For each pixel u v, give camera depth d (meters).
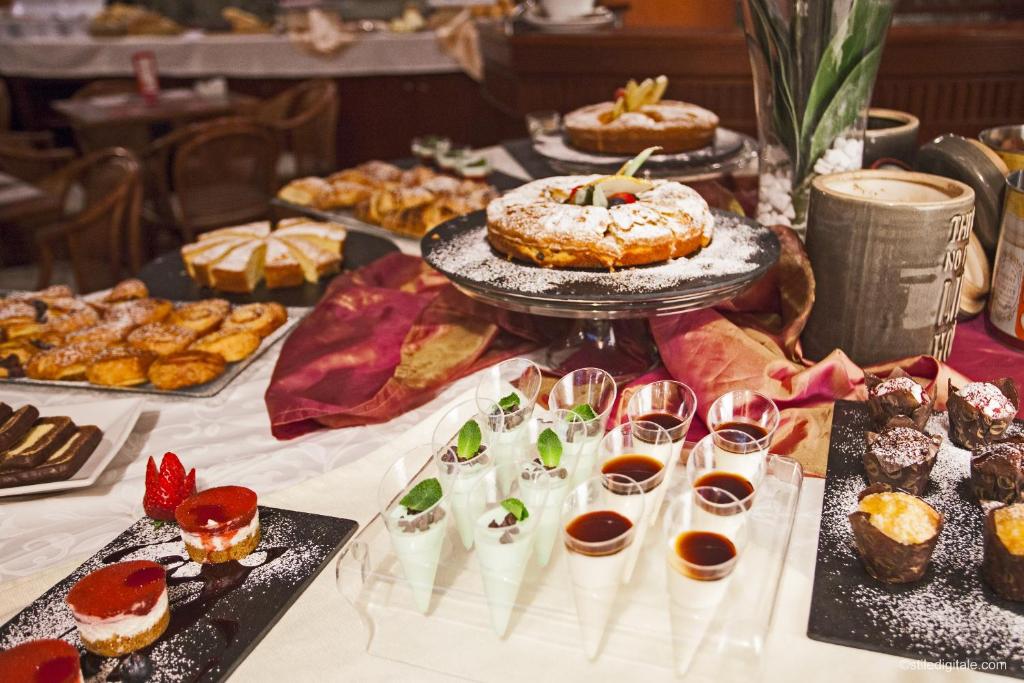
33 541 1.00
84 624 0.78
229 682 0.78
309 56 5.10
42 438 1.13
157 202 3.71
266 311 1.52
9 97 4.81
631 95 1.96
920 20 4.30
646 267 1.20
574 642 0.79
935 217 1.12
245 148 3.75
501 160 2.49
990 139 1.49
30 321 1.53
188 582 0.89
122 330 1.47
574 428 0.89
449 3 5.38
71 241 2.54
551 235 1.19
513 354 1.37
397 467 0.90
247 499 0.94
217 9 5.61
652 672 0.76
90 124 3.78
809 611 0.82
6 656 0.74
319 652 0.81
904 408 1.02
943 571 0.85
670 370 1.23
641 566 0.86
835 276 1.22
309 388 1.28
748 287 1.19
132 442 1.21
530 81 3.27
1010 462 0.89
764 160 1.43
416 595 0.82
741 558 0.82
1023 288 1.24
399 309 1.47
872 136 1.59
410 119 5.46
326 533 0.96
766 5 1.26
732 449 0.90
